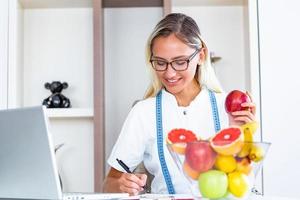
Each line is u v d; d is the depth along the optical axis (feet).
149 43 4.98
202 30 9.10
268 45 8.07
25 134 3.15
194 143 3.00
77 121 9.09
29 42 9.20
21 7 8.96
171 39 4.66
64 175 8.95
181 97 5.19
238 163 3.05
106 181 5.07
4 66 8.30
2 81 8.28
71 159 9.00
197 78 5.22
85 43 9.20
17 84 8.52
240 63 9.01
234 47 9.05
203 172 3.04
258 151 3.06
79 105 9.07
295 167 7.89
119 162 4.75
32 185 3.20
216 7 9.13
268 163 7.89
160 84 5.25
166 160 4.90
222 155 3.00
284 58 8.05
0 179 3.29
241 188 3.02
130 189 4.09
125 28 9.20
